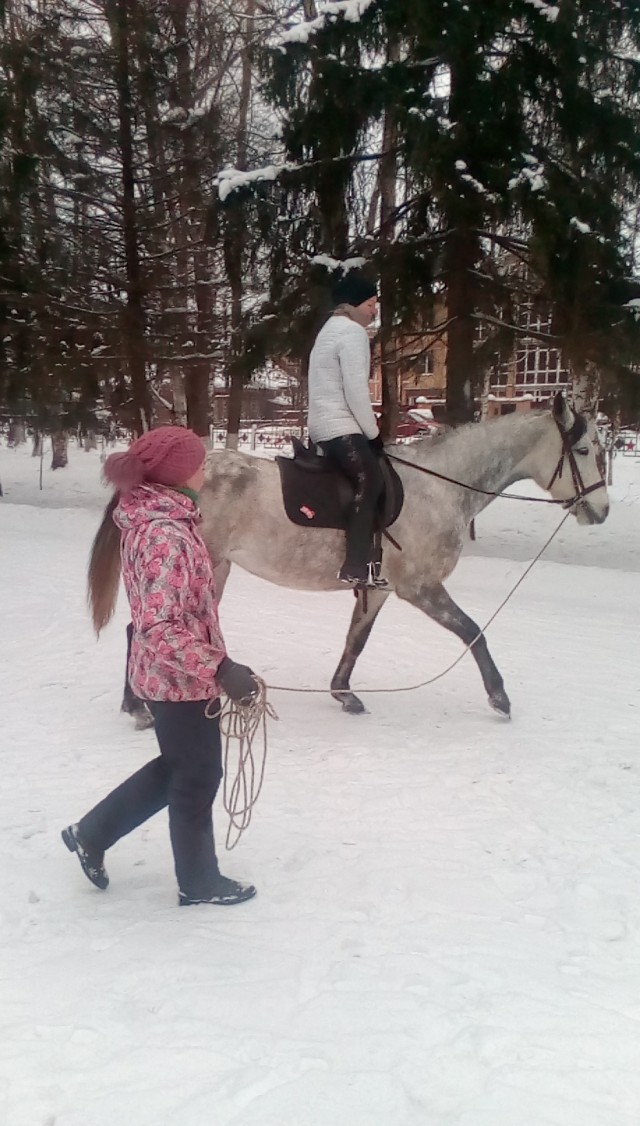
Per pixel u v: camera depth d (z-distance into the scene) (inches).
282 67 441.4
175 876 134.4
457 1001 102.0
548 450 214.2
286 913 123.3
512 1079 88.7
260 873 135.3
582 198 403.5
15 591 349.7
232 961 110.0
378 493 188.4
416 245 442.9
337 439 187.2
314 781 172.7
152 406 613.9
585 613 343.3
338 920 121.3
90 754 184.5
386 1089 86.6
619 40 431.8
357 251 468.4
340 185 450.0
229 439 672.4
